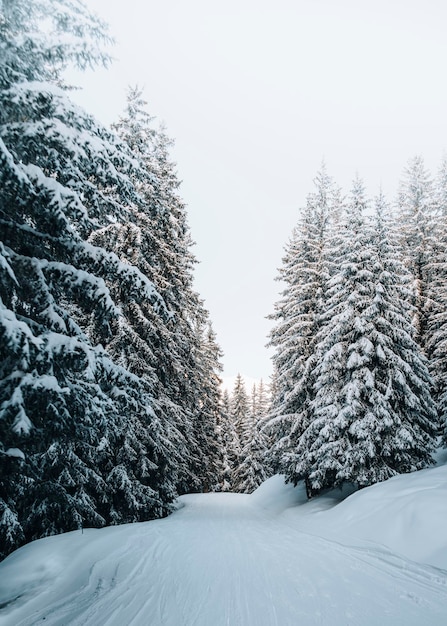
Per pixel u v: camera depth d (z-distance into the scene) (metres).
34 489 9.31
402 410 15.93
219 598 5.45
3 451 6.13
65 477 10.75
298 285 21.28
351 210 17.83
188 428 21.12
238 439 50.00
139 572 6.88
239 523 14.17
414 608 4.98
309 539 10.26
